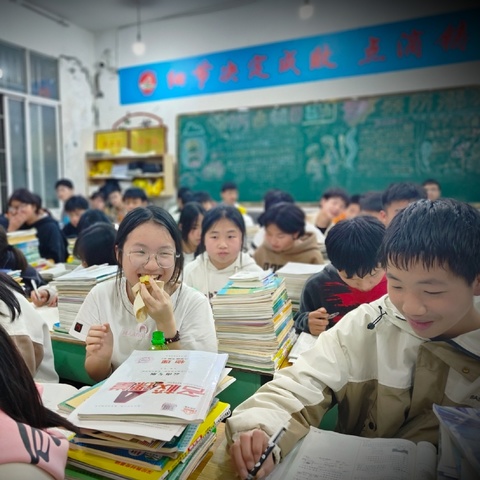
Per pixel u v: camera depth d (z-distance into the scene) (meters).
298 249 2.19
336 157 5.05
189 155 5.83
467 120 4.42
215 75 5.59
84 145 6.20
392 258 0.74
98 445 0.72
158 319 1.03
